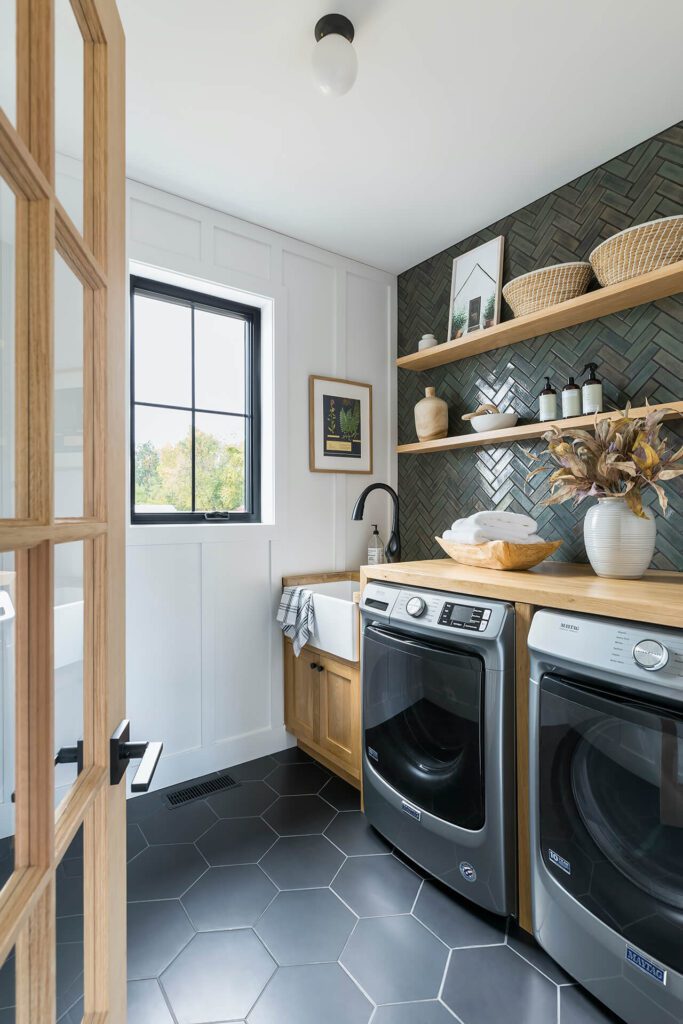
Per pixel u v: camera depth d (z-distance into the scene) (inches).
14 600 18.7
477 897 59.2
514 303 85.1
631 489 63.1
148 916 59.6
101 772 26.9
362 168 81.7
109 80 28.7
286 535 102.0
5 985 17.0
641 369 75.9
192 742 90.7
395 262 113.7
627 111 69.8
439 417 101.8
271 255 99.7
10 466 17.9
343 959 53.9
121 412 31.3
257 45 59.4
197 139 74.9
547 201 88.6
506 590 59.3
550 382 87.4
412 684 68.1
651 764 44.3
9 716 18.5
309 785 88.7
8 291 17.8
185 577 90.0
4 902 17.5
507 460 95.4
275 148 77.1
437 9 54.9
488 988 50.8
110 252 28.8
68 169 24.3
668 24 56.7
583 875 49.3
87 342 26.4
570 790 50.9
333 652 86.7
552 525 88.4
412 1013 48.1
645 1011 44.0
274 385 99.8
